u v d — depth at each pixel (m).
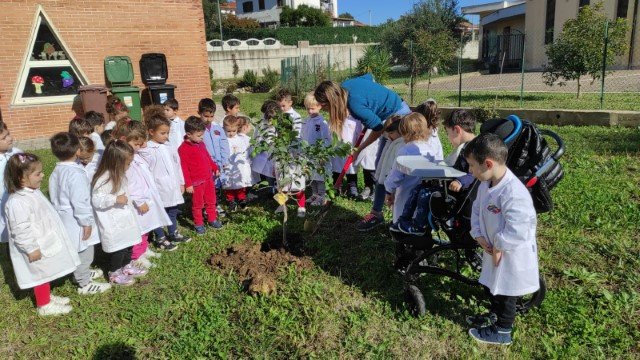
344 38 39.31
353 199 5.81
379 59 18.17
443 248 3.20
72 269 3.62
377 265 4.02
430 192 3.21
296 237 4.70
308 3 57.06
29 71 9.77
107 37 10.39
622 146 7.33
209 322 3.32
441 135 8.99
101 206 3.71
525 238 2.64
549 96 13.64
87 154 4.11
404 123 3.62
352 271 4.00
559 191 5.39
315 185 5.72
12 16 9.37
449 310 3.37
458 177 2.97
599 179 5.81
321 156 4.15
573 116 9.65
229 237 4.83
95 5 10.14
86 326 3.41
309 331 3.16
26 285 3.43
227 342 3.11
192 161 4.80
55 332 3.36
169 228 4.79
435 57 15.64
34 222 3.35
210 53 27.52
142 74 10.71
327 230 4.87
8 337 3.29
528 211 2.63
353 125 5.65
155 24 10.93
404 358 2.91
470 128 3.39
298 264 4.07
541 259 3.98
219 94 23.48
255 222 5.16
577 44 12.30
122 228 3.85
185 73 11.58
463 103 12.90
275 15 55.16
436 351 2.96
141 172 4.25
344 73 20.62
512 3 26.11
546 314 3.20
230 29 40.12
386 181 3.71
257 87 24.84
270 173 5.69
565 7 20.47
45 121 10.01
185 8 11.27
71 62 10.13
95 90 9.13
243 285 3.80
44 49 9.88
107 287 3.91
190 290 3.80
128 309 3.59
